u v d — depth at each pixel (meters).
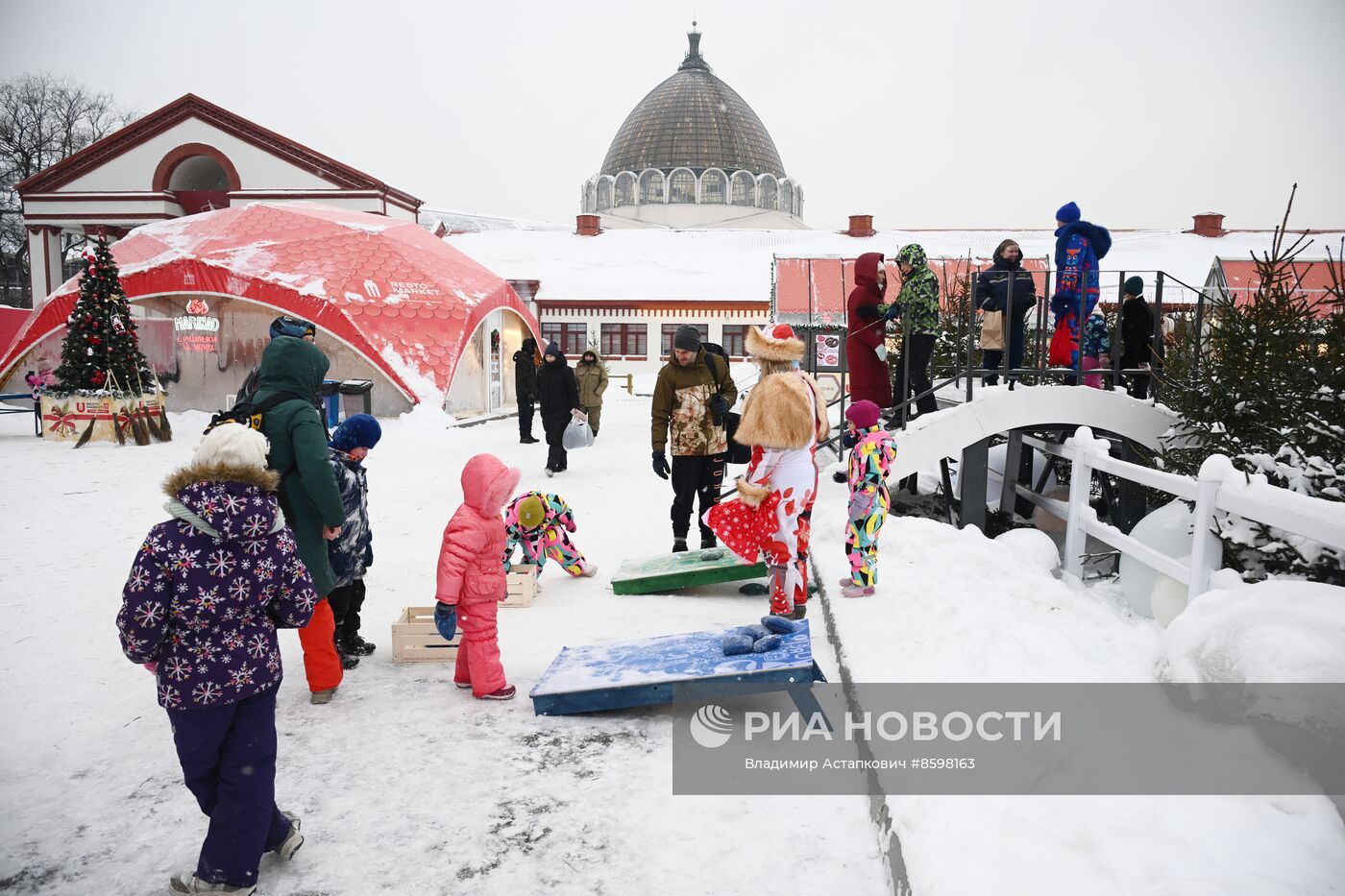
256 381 4.73
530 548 6.77
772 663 4.15
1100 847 2.55
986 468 8.52
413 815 3.35
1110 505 8.57
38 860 3.06
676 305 44.00
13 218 45.97
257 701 2.90
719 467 7.68
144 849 3.14
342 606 4.89
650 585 6.38
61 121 45.19
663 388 7.50
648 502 10.34
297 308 19.98
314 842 3.17
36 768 3.73
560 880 2.93
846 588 5.68
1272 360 5.85
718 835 3.21
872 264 8.48
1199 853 2.44
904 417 8.30
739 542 5.55
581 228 54.88
